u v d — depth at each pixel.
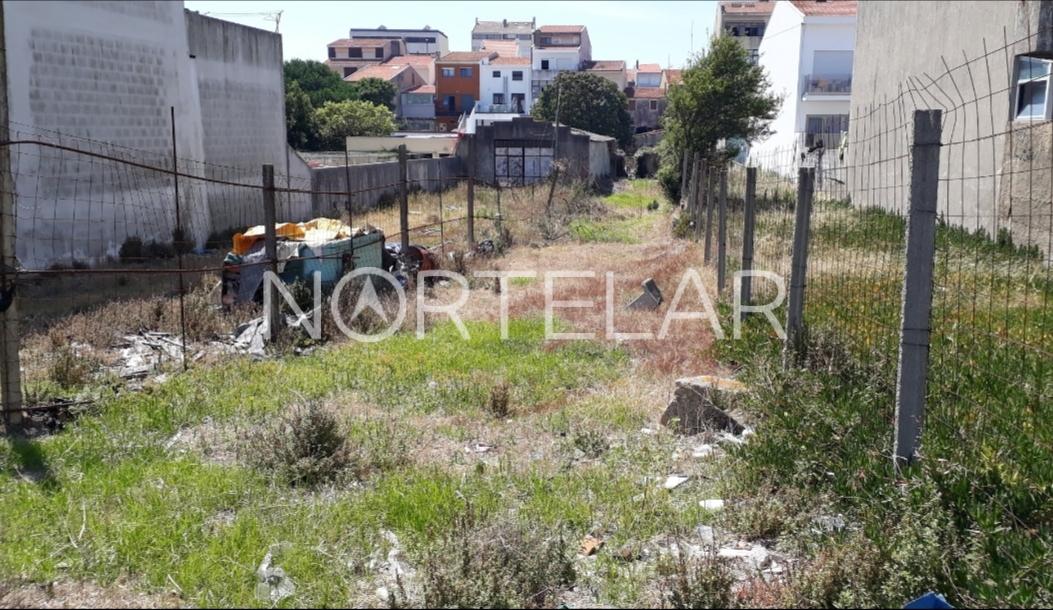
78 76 15.25
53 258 14.41
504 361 8.66
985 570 3.69
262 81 23.86
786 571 4.01
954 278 10.07
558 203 25.83
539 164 36.97
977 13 16.41
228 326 10.05
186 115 19.00
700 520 4.78
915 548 3.75
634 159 50.31
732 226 16.11
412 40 100.38
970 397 5.62
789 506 4.65
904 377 4.57
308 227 12.41
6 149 6.19
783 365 6.84
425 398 7.29
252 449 5.68
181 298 8.41
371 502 4.94
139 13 17.11
